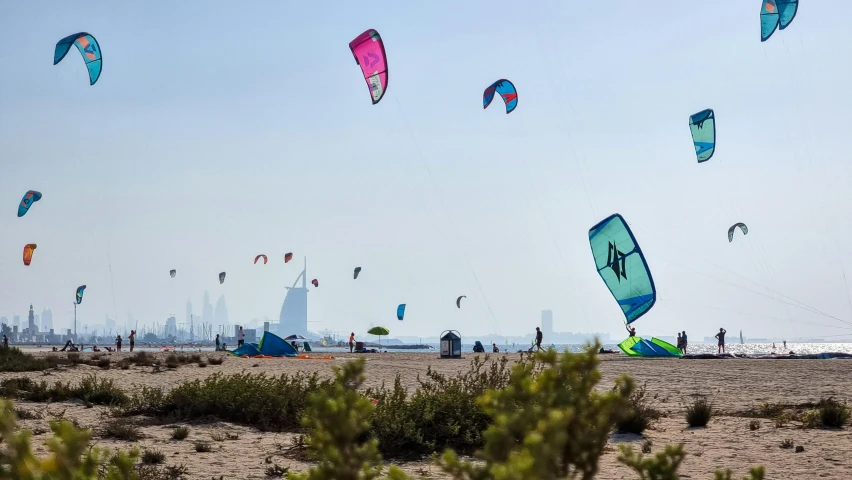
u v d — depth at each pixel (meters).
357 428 2.67
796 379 20.80
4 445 8.65
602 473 8.47
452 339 36.38
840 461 9.20
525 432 2.44
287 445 10.13
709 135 22.12
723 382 20.06
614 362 28.48
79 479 2.32
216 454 9.39
